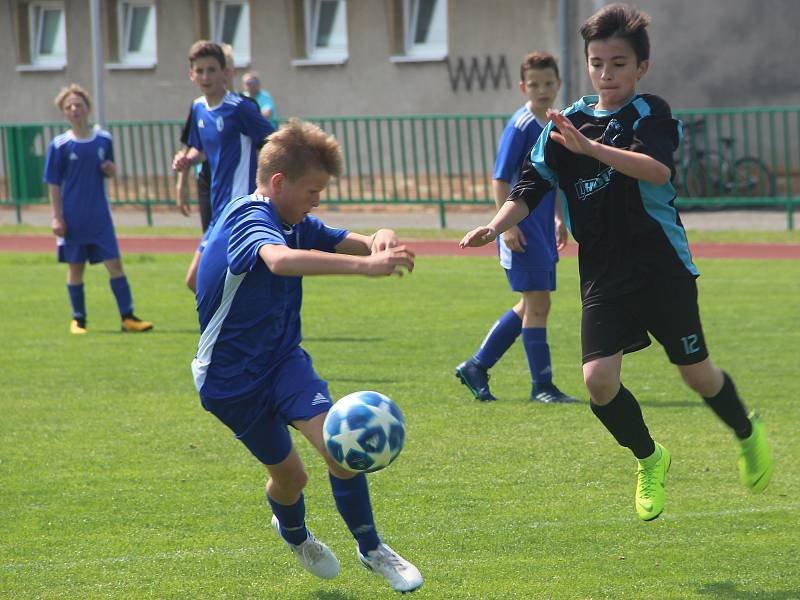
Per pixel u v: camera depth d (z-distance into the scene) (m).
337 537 15.11
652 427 20.41
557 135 13.41
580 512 15.80
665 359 26.91
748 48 59.34
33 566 13.97
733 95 59.78
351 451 11.60
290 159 12.10
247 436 12.53
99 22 59.78
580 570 13.61
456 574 13.52
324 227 13.04
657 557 14.01
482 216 60.44
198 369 12.56
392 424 11.71
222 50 26.64
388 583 13.15
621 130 13.73
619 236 13.80
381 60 67.19
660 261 13.76
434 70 65.94
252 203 12.16
